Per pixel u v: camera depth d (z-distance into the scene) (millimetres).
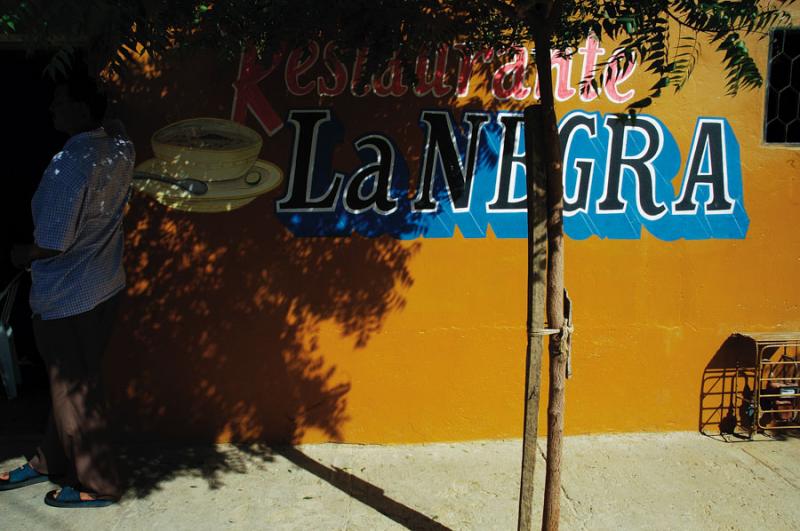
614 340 4469
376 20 2916
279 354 4297
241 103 4129
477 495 3766
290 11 3041
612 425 4531
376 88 4168
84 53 3588
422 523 3473
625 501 3713
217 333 4254
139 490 3750
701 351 4527
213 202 4172
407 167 4238
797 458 4227
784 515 3580
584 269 4414
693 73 4348
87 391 3488
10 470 3871
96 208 3406
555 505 2982
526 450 2955
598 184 4363
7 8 2162
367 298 4301
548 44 2781
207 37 3389
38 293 3402
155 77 4078
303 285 4266
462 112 4238
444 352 4375
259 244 4219
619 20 2609
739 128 4414
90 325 3488
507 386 4430
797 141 4582
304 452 4266
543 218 2840
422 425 4406
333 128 4180
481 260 4332
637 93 4316
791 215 4492
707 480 3947
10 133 4562
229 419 4324
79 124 3428
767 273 4516
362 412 4371
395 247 4281
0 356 4137
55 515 3471
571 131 4316
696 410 4570
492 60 4203
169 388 4270
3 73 4469
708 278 4484
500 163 4289
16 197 4656
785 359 4555
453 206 4293
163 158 4125
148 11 2465
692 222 4438
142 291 4195
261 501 3666
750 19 2574
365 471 4035
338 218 4238
